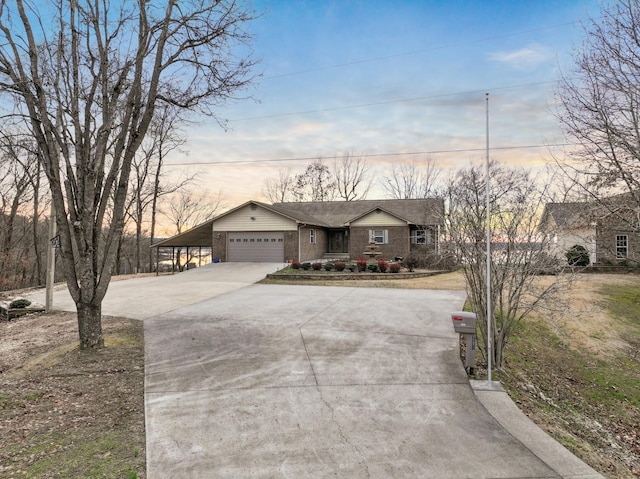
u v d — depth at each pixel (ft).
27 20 19.43
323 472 10.16
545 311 29.71
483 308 19.72
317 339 22.54
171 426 12.76
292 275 53.83
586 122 31.12
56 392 15.70
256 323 26.43
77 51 21.31
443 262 59.67
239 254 74.74
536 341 25.67
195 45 24.44
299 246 72.49
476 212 19.79
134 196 94.38
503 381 17.39
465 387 16.14
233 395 15.26
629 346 28.02
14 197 85.15
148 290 45.39
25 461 10.55
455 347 21.13
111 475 9.87
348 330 24.39
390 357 19.54
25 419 13.30
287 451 11.25
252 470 10.24
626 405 19.81
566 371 22.44
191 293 42.01
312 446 11.54
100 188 22.03
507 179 23.12
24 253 93.04
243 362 18.98
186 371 17.90
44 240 96.68
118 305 35.50
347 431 12.48
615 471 11.84
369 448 11.43
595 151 31.40
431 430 12.58
